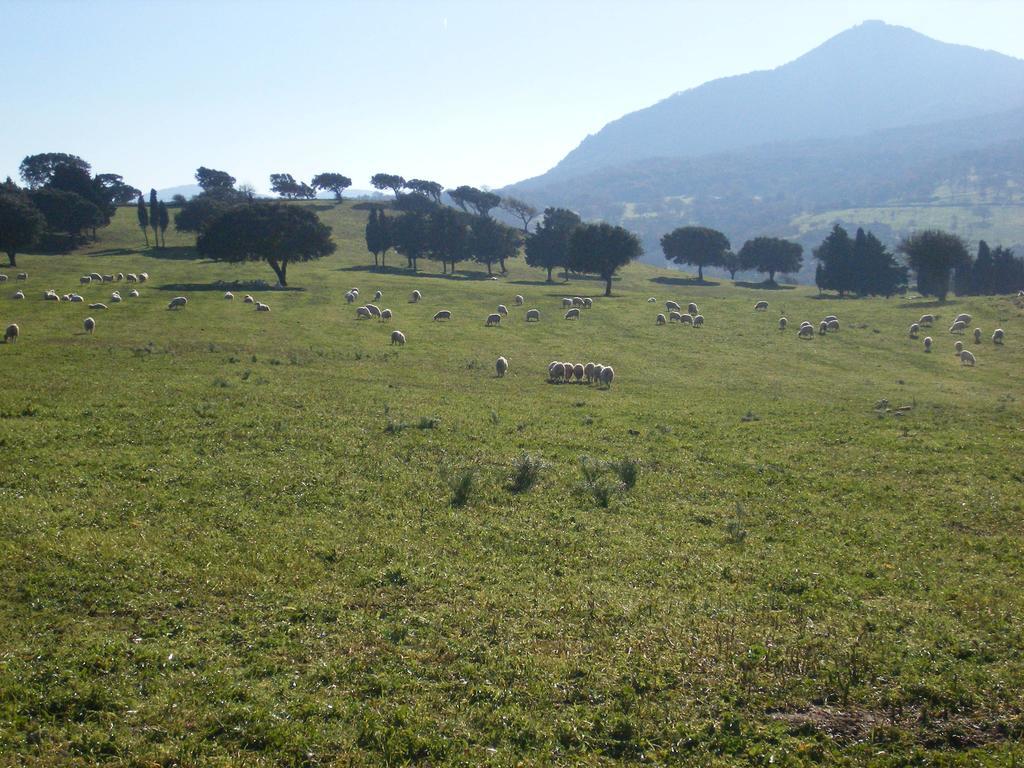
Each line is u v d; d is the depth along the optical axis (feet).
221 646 41.42
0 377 117.60
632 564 56.95
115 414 94.99
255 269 383.45
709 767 32.94
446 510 67.00
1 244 350.02
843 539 64.64
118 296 238.68
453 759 32.73
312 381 131.85
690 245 537.65
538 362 176.24
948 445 100.68
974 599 51.72
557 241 463.42
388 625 44.93
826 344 215.92
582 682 39.37
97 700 35.45
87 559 50.85
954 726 36.40
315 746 33.01
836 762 33.58
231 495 67.10
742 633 45.68
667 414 119.85
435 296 295.28
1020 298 280.10
